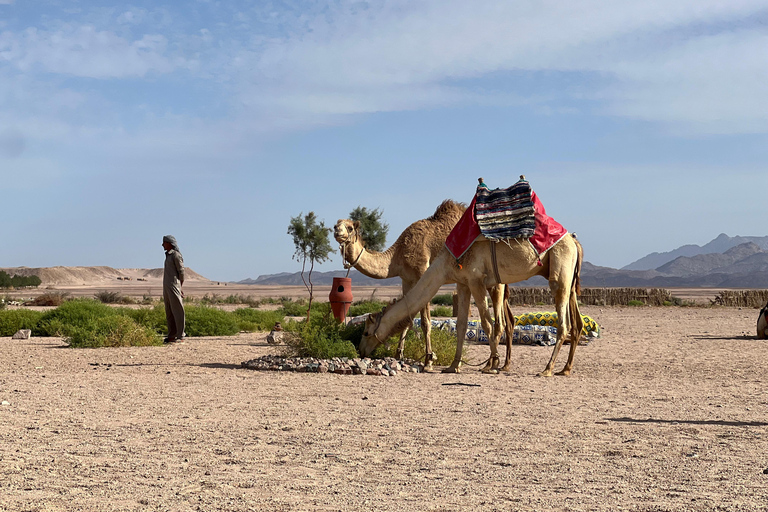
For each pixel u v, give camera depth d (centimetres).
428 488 518
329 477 549
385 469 575
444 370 1276
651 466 585
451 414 834
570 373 1253
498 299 1262
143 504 477
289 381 1130
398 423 775
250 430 734
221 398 950
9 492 501
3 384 1079
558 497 493
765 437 704
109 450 639
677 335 2283
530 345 1858
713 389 1071
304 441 680
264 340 1983
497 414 836
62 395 970
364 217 2623
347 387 1066
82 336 1761
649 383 1140
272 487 520
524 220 1181
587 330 2067
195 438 693
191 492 506
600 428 750
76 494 499
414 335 1455
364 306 2795
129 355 1548
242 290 15450
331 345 1334
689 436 709
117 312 2336
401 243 1331
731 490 509
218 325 2267
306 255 2875
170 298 1908
